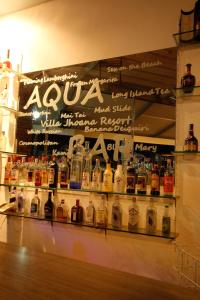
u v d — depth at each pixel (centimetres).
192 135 207
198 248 204
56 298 112
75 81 269
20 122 295
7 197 292
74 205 259
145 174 225
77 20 273
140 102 237
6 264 150
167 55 229
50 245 265
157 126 227
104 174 238
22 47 304
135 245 228
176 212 213
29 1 294
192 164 211
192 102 215
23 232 279
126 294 118
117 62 250
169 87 225
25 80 297
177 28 226
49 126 278
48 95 283
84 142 258
